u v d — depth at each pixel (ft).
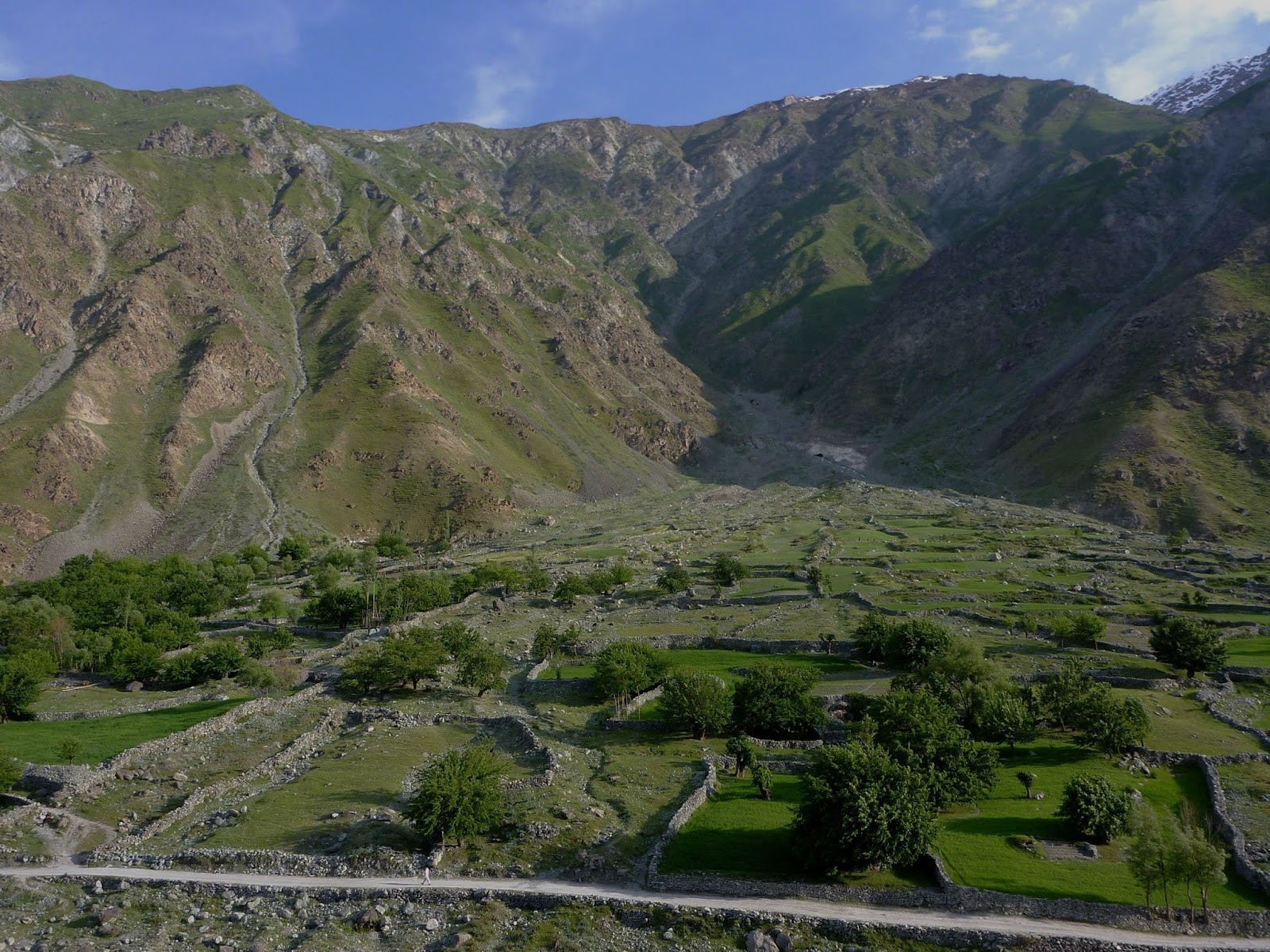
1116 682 288.51
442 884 167.53
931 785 187.21
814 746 246.27
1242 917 150.92
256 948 147.64
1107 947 144.25
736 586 484.74
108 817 200.64
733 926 154.40
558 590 469.16
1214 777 209.97
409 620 428.97
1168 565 509.76
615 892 165.07
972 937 147.74
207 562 627.46
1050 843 181.37
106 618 446.19
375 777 223.71
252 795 216.13
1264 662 307.99
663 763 236.22
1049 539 605.31
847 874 168.76
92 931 153.69
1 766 208.13
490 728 270.67
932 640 308.81
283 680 318.65
